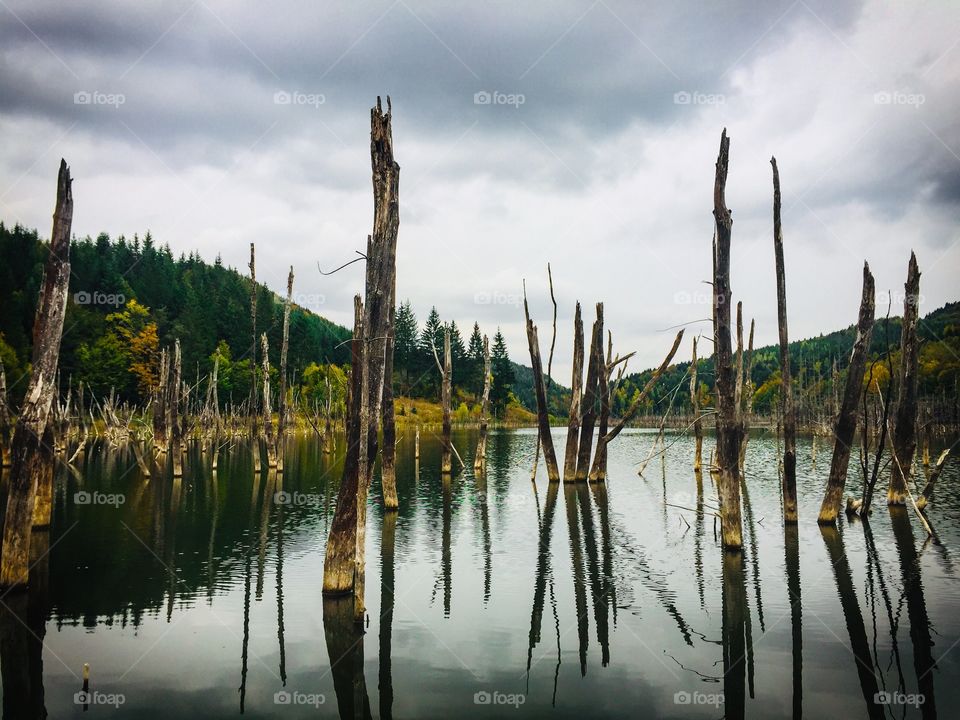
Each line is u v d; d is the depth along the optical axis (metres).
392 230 12.27
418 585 13.70
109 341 64.44
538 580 14.05
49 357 13.01
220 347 80.44
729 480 16.22
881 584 13.44
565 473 31.02
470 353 110.94
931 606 12.04
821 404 64.19
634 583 13.76
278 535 18.52
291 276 34.78
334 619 11.52
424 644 10.47
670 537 18.31
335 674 9.32
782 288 18.92
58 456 35.47
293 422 65.06
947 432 47.03
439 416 99.44
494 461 43.47
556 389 157.25
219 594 12.91
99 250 112.81
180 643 10.42
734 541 16.20
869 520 20.16
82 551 16.50
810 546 16.83
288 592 13.05
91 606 12.18
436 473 35.44
